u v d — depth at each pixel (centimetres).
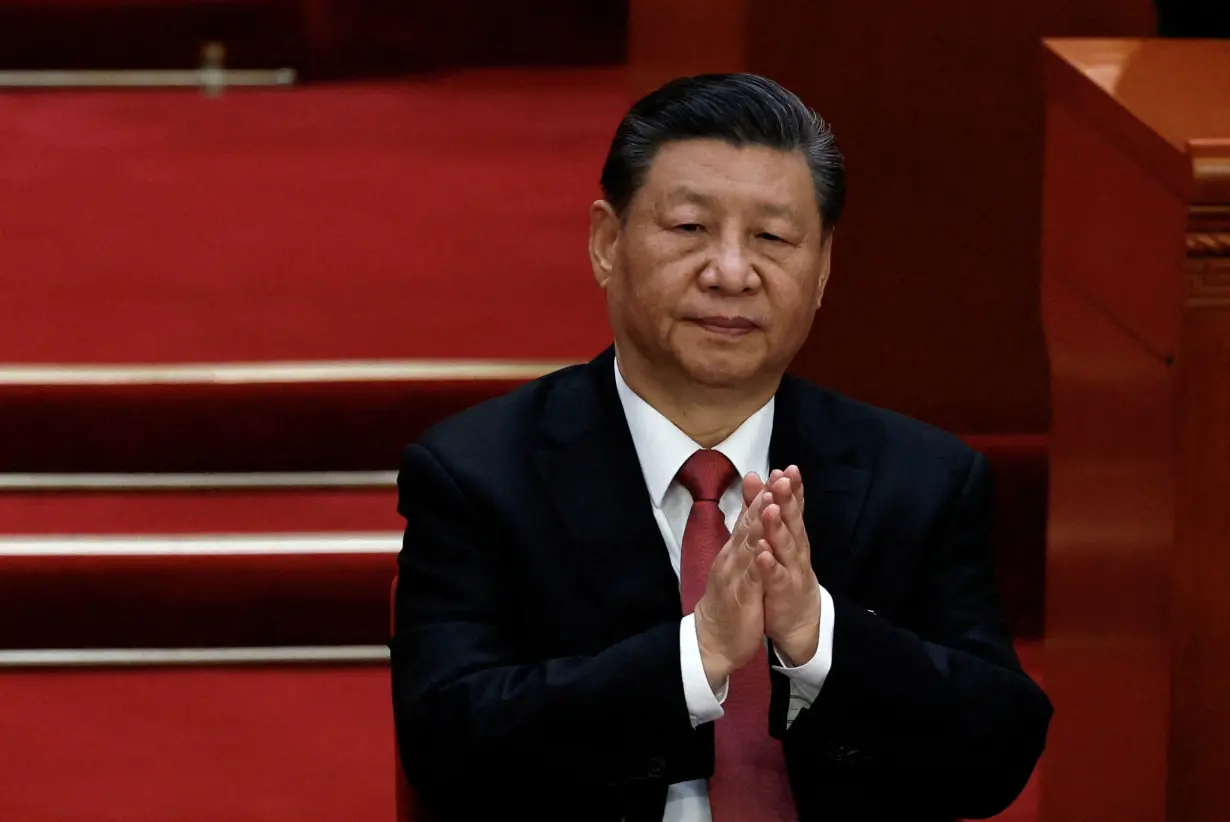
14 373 1254
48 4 1997
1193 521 712
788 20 1196
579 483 656
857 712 624
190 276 1441
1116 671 775
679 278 615
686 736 612
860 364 1236
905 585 664
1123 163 753
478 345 1302
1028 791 1025
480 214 1598
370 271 1456
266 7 2019
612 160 627
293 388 1257
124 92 2009
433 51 2072
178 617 1185
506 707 616
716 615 609
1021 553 1212
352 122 1888
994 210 1212
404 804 684
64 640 1187
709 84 623
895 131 1202
